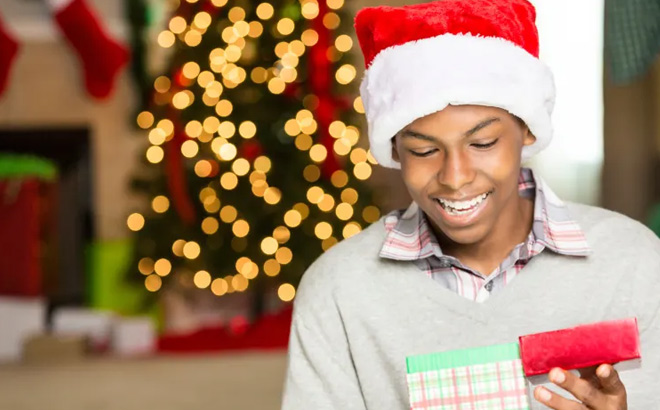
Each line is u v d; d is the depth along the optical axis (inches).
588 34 216.7
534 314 43.9
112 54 191.6
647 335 44.3
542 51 217.0
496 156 41.2
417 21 42.3
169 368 148.4
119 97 201.9
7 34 190.4
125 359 157.3
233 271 171.9
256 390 131.5
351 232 169.9
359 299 46.1
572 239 44.7
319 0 163.8
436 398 39.6
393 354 45.0
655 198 216.2
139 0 192.2
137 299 187.5
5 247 185.8
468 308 44.3
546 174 219.6
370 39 45.2
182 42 170.4
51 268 194.2
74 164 203.0
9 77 197.3
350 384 46.3
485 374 39.3
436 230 46.6
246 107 169.3
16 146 202.4
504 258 45.8
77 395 132.3
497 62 41.1
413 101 40.3
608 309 44.1
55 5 188.1
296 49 167.9
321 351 46.5
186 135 169.3
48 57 200.8
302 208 170.2
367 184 180.5
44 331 166.7
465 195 41.1
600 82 217.0
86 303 194.2
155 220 176.2
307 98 171.3
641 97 216.1
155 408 123.7
